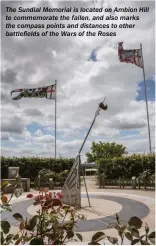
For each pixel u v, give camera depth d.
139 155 17.98
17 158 19.88
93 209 9.38
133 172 17.86
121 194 12.91
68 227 2.62
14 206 10.25
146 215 8.47
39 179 17.42
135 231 2.15
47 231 2.54
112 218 8.05
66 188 10.03
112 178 18.45
